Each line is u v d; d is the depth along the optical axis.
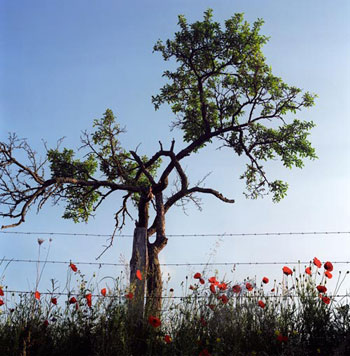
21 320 6.10
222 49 13.10
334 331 5.86
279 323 6.15
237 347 5.73
